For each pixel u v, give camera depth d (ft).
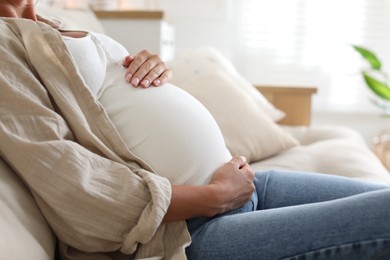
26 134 2.33
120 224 2.36
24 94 2.40
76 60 2.77
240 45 9.86
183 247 2.42
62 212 2.29
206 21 9.43
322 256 2.28
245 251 2.39
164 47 7.37
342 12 9.54
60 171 2.28
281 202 3.29
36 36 2.64
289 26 9.68
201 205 2.55
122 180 2.41
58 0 7.04
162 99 2.94
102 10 6.99
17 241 2.12
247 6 9.69
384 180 4.55
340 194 3.27
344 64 9.68
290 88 6.96
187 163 2.78
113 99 2.88
